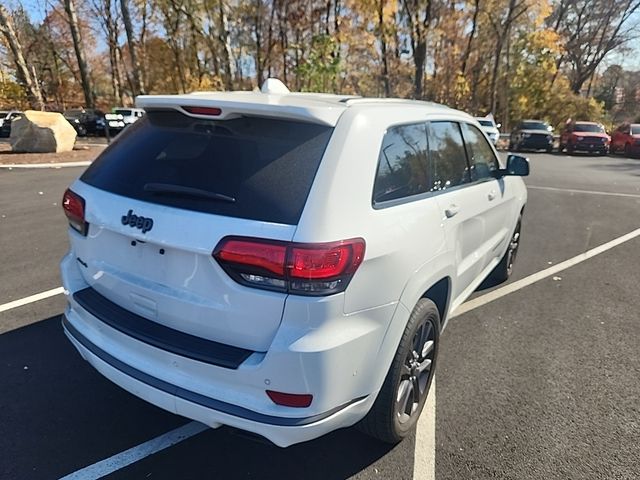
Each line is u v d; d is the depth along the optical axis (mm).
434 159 2893
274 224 1854
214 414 1965
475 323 4152
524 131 26812
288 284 1833
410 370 2555
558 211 9227
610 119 51031
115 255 2295
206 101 2111
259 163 2010
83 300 2461
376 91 35406
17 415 2754
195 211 1980
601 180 14281
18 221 7051
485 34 36781
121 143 2584
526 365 3477
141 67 31734
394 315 2197
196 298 2006
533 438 2693
